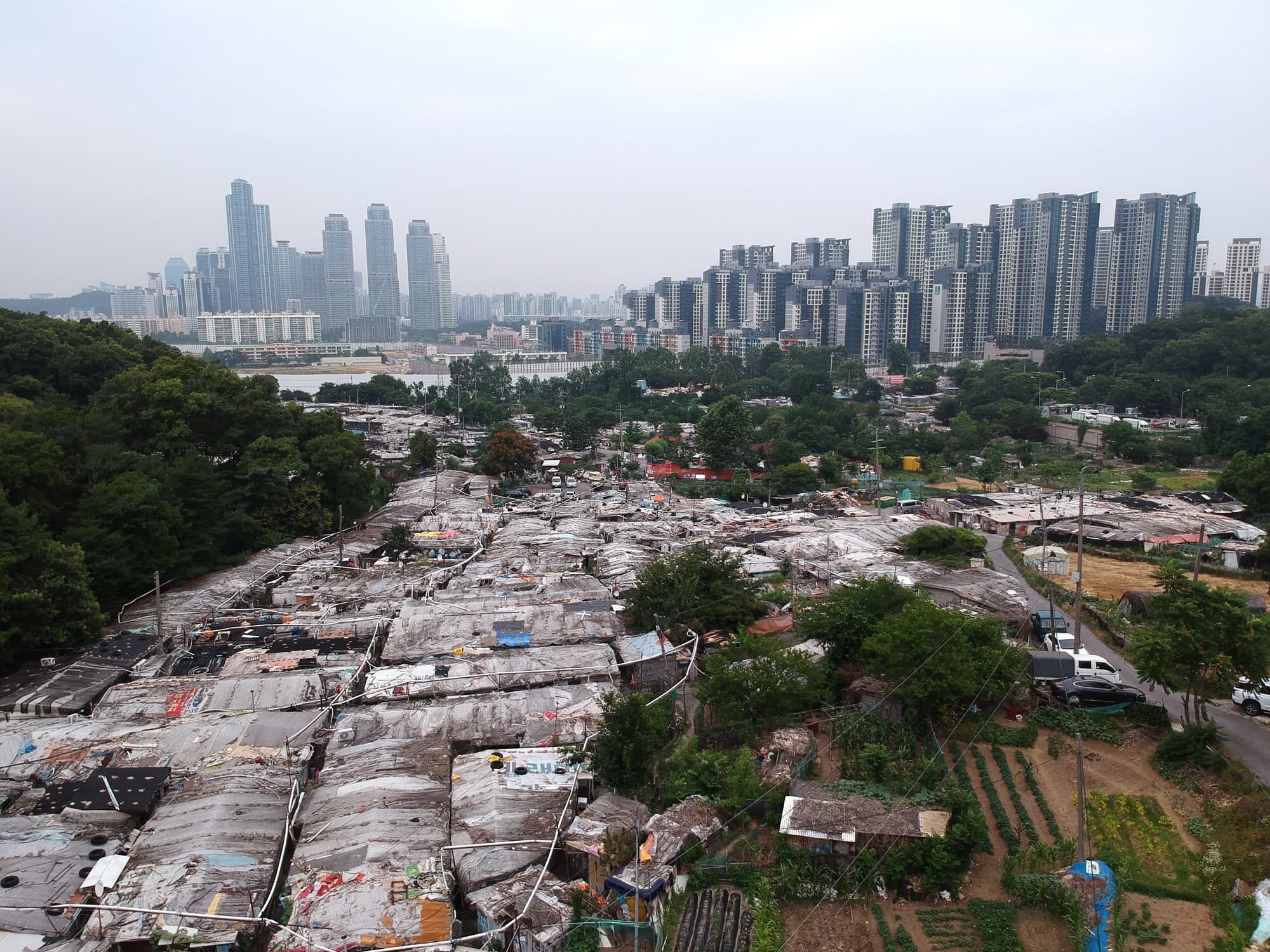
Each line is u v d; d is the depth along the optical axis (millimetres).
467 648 42750
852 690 37812
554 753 31875
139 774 29312
